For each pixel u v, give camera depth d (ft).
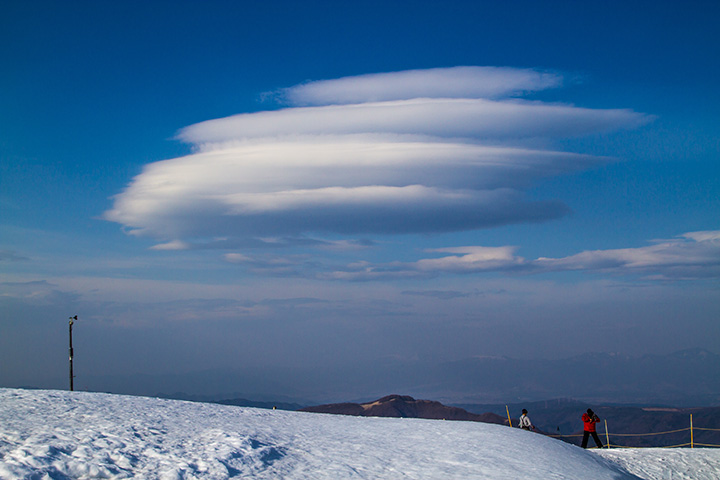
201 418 64.44
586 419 98.89
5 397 63.16
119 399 71.72
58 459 38.24
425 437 69.26
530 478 52.29
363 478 45.27
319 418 80.43
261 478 41.78
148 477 37.99
